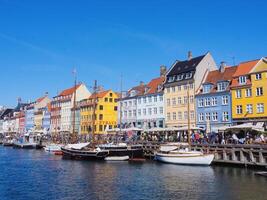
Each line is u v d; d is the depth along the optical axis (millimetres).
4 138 145750
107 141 65875
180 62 78625
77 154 58531
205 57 71750
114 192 29078
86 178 36812
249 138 45594
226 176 35844
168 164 48281
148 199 26438
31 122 149625
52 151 80938
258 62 57844
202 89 68250
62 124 120062
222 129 46906
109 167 46281
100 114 97562
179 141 55844
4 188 31625
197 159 45344
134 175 38312
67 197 27547
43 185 32969
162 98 76812
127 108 87125
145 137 64188
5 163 53844
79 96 115438
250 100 57844
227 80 62875
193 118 68625
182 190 29344
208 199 25969
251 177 34750
